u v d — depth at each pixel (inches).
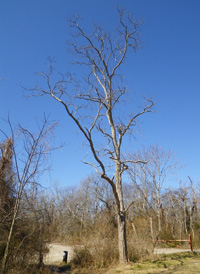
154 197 1393.9
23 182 325.4
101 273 470.0
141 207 1435.8
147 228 800.9
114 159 578.6
